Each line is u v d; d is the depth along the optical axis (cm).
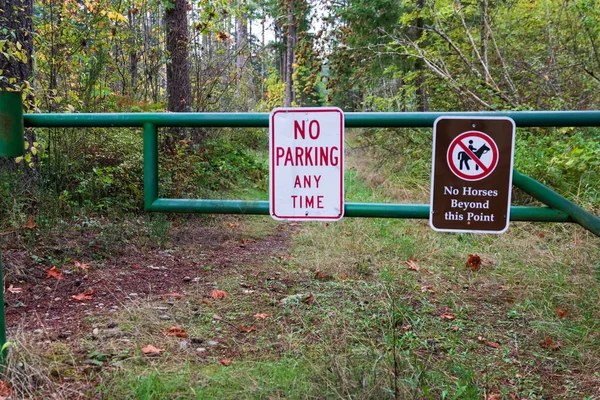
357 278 385
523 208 206
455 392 210
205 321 291
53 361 226
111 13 637
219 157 898
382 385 205
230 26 1103
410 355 247
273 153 216
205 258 438
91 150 590
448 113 202
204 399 203
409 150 862
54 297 319
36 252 385
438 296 346
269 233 558
